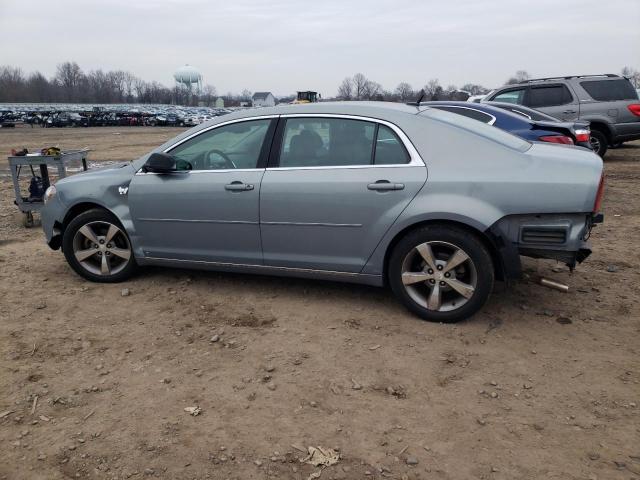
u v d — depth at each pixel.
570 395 3.23
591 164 3.80
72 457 2.74
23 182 12.43
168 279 5.25
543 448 2.77
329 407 3.14
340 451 2.77
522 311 4.39
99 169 5.39
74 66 139.88
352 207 4.15
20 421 3.03
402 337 3.97
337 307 4.52
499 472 2.61
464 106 8.20
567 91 12.53
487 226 3.82
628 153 15.38
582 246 3.86
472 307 4.05
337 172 4.22
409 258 4.14
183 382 3.42
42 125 53.56
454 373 3.48
